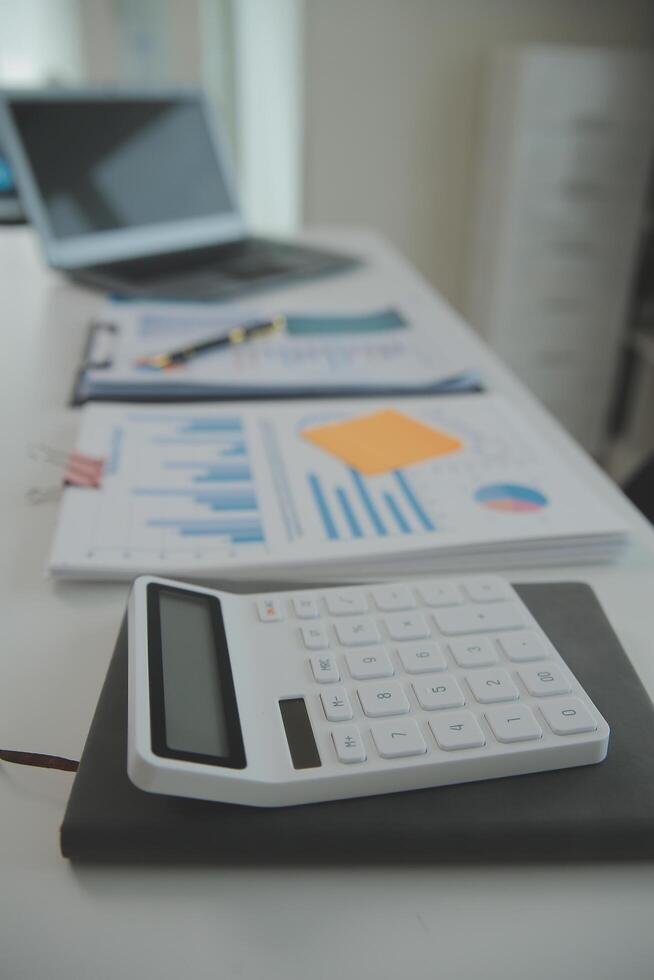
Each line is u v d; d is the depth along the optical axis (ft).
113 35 6.88
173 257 3.27
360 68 6.83
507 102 6.28
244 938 0.76
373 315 2.67
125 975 0.72
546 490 1.51
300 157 7.21
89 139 3.10
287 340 2.39
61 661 1.10
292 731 0.89
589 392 7.11
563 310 6.80
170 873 0.81
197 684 0.92
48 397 2.02
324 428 1.77
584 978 0.73
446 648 1.01
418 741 0.87
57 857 0.83
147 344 2.28
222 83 7.14
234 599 1.09
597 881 0.82
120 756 0.87
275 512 1.43
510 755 0.86
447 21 6.73
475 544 1.33
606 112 6.15
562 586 1.21
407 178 7.27
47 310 2.73
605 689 1.00
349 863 0.83
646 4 6.91
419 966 0.74
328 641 1.02
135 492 1.48
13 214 3.77
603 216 6.49
